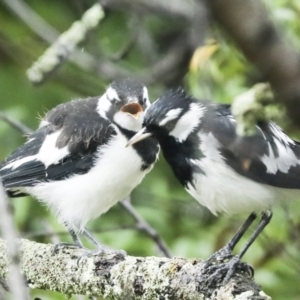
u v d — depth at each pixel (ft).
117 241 39.78
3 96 51.34
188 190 25.53
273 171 24.04
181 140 24.61
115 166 30.73
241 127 14.90
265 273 37.24
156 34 55.31
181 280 21.75
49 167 31.89
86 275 24.39
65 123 32.73
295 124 9.05
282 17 30.45
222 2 8.54
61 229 39.93
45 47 53.52
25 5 51.75
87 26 44.73
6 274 26.30
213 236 40.70
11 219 13.37
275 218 37.81
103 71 47.85
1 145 45.52
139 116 30.91
